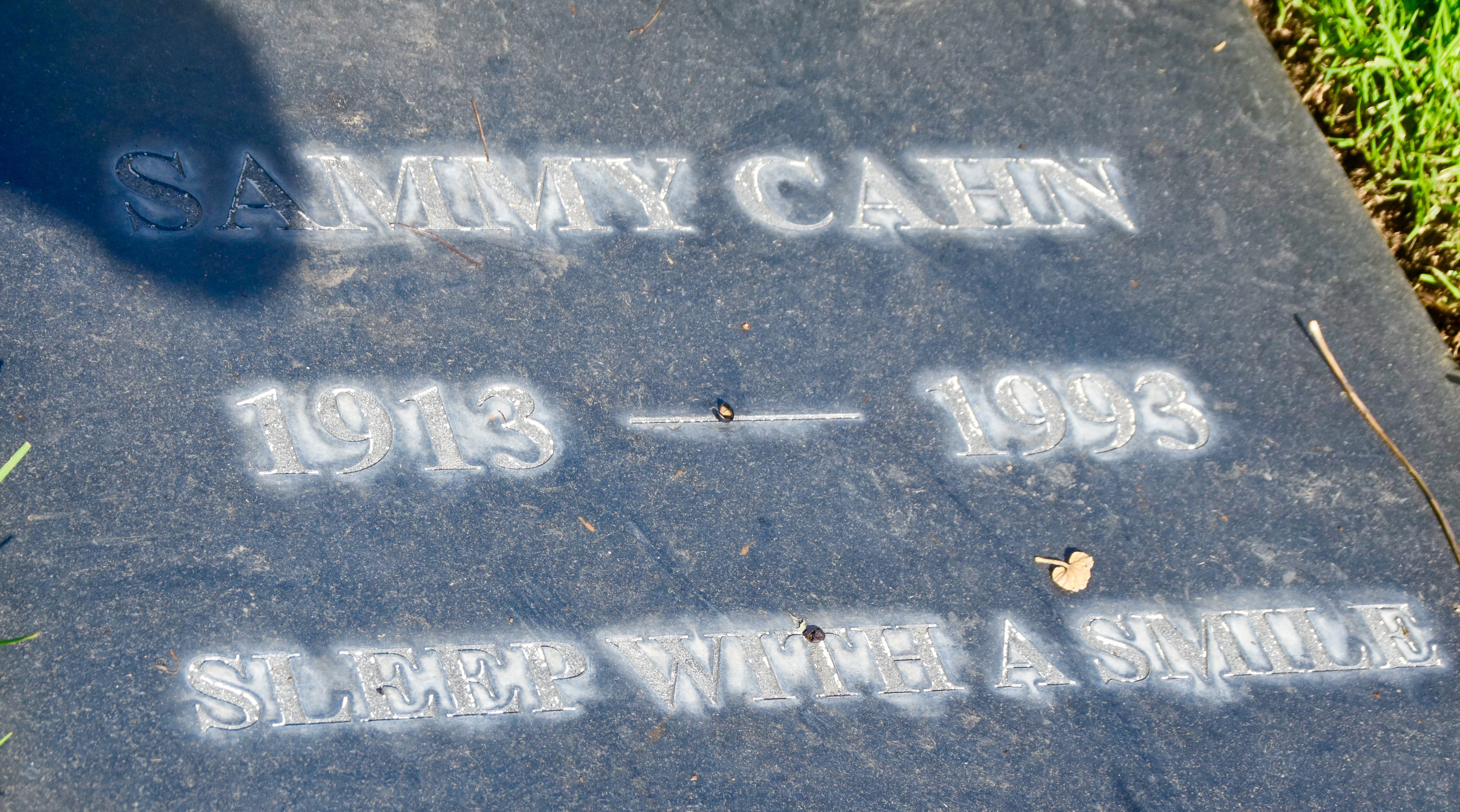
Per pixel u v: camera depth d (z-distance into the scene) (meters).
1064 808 0.63
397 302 0.65
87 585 0.63
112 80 0.65
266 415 0.64
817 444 0.65
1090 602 0.64
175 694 0.62
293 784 0.62
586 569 0.64
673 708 0.63
